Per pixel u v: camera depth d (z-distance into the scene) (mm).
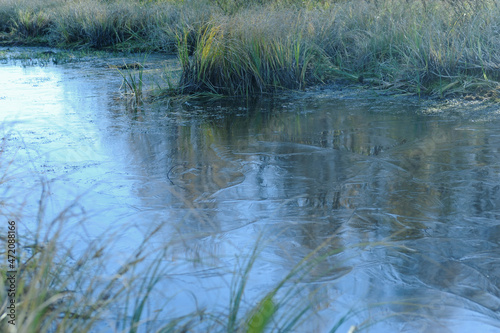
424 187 4133
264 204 3887
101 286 2658
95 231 3422
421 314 2484
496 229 3381
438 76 7848
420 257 3057
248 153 5156
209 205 3881
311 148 5266
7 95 8078
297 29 9203
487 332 2383
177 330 2234
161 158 5020
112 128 6133
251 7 10734
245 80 8211
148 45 13719
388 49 8961
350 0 11164
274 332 2297
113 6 15477
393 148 5176
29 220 3539
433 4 9719
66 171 4609
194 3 13633
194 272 2920
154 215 3695
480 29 8422
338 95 7883
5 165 4699
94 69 10773
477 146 5098
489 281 2799
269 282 2818
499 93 7121
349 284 2791
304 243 3266
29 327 1968
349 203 3877
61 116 6699
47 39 15922
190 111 7113
